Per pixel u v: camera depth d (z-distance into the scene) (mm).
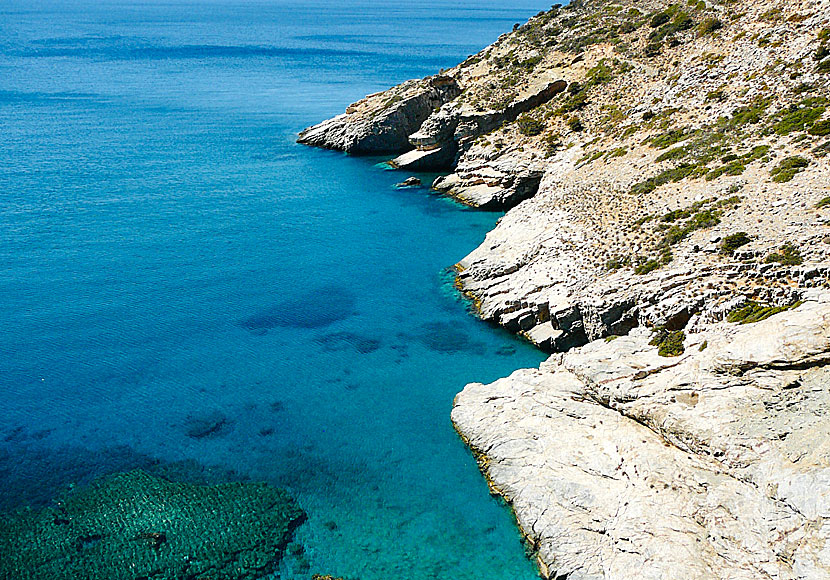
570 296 48219
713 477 29391
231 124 136250
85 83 186000
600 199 61438
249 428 40938
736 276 40625
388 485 35969
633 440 33156
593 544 30141
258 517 33875
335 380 46000
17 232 73688
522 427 37250
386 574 30734
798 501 26156
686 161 61750
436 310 56031
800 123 57594
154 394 44438
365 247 70625
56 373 46812
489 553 31672
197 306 57125
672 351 36500
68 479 36344
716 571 26703
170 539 32531
